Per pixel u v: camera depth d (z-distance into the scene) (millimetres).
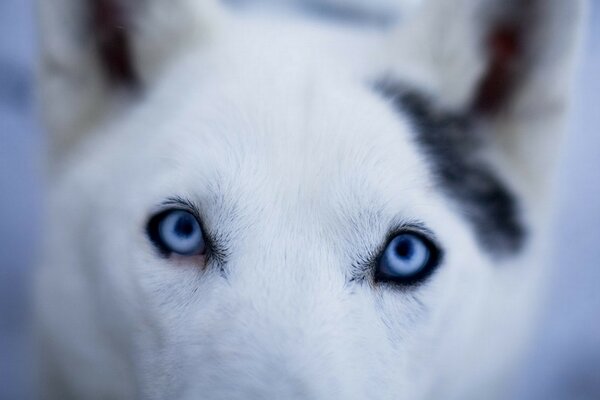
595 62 499
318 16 355
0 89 484
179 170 240
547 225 304
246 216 232
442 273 246
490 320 288
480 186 274
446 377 275
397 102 265
